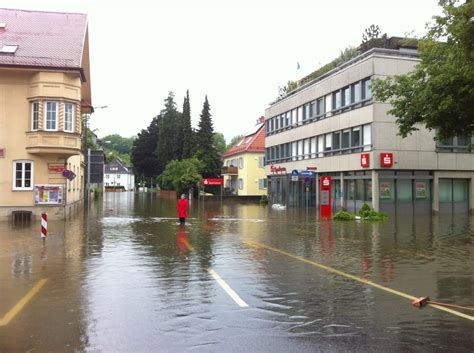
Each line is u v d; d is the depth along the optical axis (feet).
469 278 32.78
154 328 20.83
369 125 103.45
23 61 87.71
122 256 42.75
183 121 240.94
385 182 102.99
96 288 29.27
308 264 38.52
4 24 99.71
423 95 59.88
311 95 132.16
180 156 262.67
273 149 165.48
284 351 17.84
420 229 69.31
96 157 147.64
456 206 109.19
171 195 237.25
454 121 60.18
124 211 117.29
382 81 73.72
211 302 25.61
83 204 148.97
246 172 205.36
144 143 329.52
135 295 27.32
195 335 19.79
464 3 52.34
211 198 192.95
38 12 106.42
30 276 33.27
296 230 68.59
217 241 54.95
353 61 112.27
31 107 89.51
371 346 18.45
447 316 22.95
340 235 61.36
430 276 33.47
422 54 66.74
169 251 46.21
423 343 18.84
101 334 19.98
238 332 20.21
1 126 88.48
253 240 55.98
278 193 156.35
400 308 24.50
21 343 18.83
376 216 87.81
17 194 88.58
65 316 22.86
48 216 88.94
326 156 123.54
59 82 88.48
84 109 136.77
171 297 26.81
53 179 89.76
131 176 534.37
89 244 51.70
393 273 34.60
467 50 50.67
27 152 88.94
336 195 120.26
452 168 106.73
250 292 28.14
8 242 53.42
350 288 29.37
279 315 23.00
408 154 102.83
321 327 21.03
